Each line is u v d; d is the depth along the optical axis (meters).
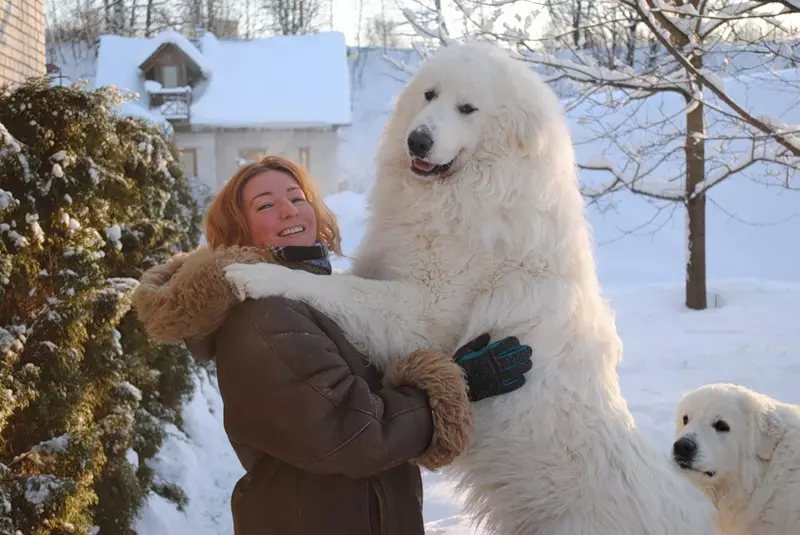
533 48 7.11
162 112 23.86
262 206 2.20
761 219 16.20
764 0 5.47
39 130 3.54
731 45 7.02
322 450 1.68
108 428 4.24
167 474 5.66
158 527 4.80
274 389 1.71
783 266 14.70
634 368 8.17
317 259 2.31
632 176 10.12
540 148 2.45
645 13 5.37
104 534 4.19
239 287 1.84
